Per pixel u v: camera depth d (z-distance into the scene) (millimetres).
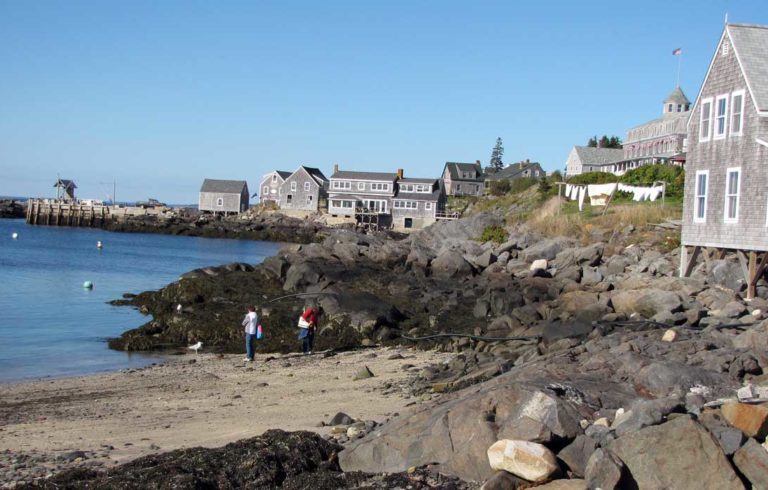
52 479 10023
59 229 118562
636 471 8422
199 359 25859
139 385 20625
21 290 45688
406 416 11227
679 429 8477
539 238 48938
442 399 12789
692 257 30672
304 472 9898
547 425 9391
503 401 10000
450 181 132375
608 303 25484
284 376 21141
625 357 12711
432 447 9898
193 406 17359
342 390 18266
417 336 27609
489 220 61094
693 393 10438
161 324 30156
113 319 34688
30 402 18375
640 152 90062
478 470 9273
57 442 13742
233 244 103375
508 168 145250
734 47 27766
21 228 116062
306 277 37062
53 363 25125
